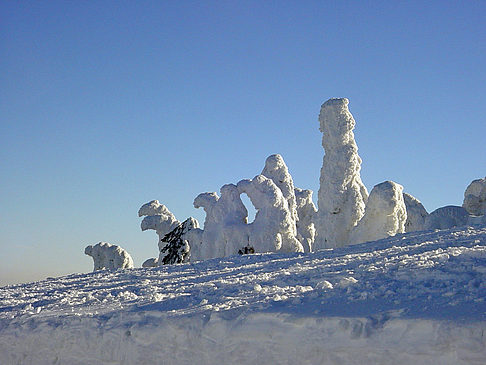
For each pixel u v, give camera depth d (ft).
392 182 86.17
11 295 47.52
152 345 24.59
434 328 18.19
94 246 130.82
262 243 90.79
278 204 92.43
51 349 28.22
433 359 17.61
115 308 30.32
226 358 21.91
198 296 30.76
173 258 119.44
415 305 20.94
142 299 32.81
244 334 22.07
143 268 63.82
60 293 44.45
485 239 41.29
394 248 44.78
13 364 29.14
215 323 23.24
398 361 18.12
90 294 38.91
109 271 65.77
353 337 19.49
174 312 26.32
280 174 113.91
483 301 20.13
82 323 28.27
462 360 17.08
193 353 23.12
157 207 135.95
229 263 55.31
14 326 31.27
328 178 100.99
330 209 99.71
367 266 34.22
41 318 30.94
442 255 32.68
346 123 101.30
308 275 35.09
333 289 26.61
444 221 84.07
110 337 26.23
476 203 94.48
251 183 96.43
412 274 27.81
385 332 19.06
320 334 20.29
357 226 90.07
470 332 17.44
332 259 43.98
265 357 20.97
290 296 26.32
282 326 21.39
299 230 128.16
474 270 27.02
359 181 102.22
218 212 98.37
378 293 24.13
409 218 107.14
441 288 23.73
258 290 30.01
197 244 106.52
